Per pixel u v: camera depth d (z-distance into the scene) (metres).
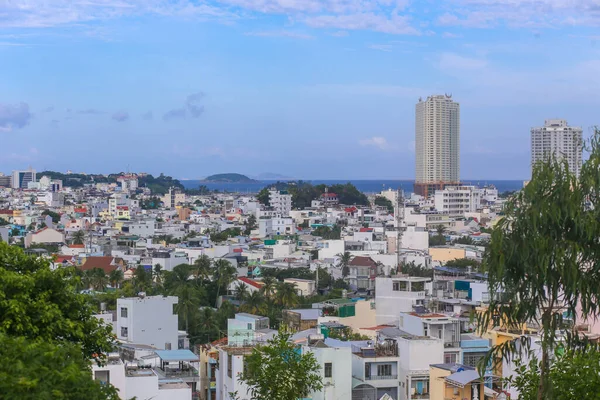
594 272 41.44
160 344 114.44
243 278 184.12
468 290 135.12
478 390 77.62
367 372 86.75
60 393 32.22
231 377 86.50
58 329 50.12
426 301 125.06
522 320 42.84
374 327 115.38
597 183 41.03
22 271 55.16
